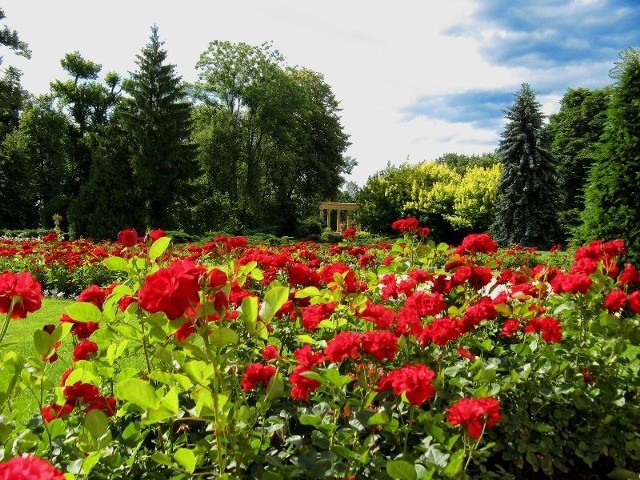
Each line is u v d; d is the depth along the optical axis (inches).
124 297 87.0
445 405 101.3
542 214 870.4
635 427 115.9
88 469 61.2
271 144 1376.7
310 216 1466.5
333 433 77.5
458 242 1081.4
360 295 111.5
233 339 60.7
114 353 84.9
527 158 878.4
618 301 120.3
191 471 61.2
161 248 84.8
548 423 113.7
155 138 1084.5
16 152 1256.2
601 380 117.6
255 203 1289.4
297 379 80.1
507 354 124.9
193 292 55.0
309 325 101.2
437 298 102.3
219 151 1237.7
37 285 71.4
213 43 1371.8
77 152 1456.7
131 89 1133.7
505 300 126.2
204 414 63.3
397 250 166.6
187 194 1142.3
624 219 300.2
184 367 62.9
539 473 109.3
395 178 1151.6
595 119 1195.9
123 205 962.1
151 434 93.6
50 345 72.4
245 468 73.6
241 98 1380.4
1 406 67.6
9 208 1253.1
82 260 368.2
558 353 120.1
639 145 296.8
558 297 142.4
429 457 74.9
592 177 319.6
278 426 81.0
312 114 1561.3
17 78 1270.9
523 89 898.1
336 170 1667.1
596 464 114.4
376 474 74.2
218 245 171.3
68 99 1469.0
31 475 33.9
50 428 75.4
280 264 135.6
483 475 90.4
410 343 103.0
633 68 305.7
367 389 81.7
